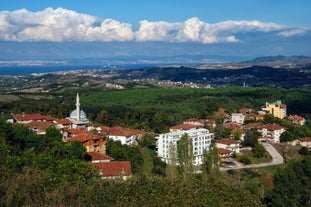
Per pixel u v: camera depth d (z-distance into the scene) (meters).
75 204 64.00
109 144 141.12
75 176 79.69
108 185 68.62
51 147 105.81
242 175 146.88
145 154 115.12
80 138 130.12
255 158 175.00
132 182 69.19
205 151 110.19
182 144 108.31
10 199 63.06
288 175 101.06
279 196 96.81
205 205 63.22
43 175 73.06
